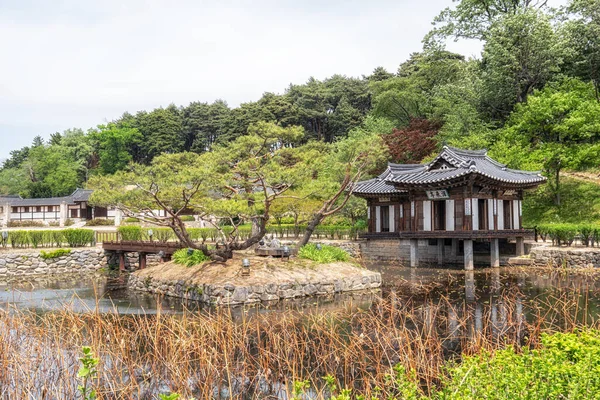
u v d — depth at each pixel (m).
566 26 48.59
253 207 25.03
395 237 37.50
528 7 49.09
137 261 39.34
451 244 35.66
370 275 25.27
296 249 26.50
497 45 46.59
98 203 23.22
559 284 23.64
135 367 11.58
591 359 6.76
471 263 30.48
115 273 35.78
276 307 20.19
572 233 31.00
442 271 30.48
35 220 74.19
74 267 36.56
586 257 28.61
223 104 105.19
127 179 23.16
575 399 6.04
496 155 40.62
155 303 22.17
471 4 54.25
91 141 101.69
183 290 23.25
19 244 38.19
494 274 28.22
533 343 12.27
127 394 9.84
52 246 39.28
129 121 99.88
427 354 11.55
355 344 11.62
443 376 8.68
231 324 14.07
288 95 88.56
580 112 39.69
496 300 19.95
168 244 31.08
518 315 14.98
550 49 45.62
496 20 50.66
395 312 16.45
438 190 32.41
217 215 23.95
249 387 10.67
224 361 11.41
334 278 24.00
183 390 9.95
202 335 11.79
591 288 22.22
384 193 37.62
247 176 25.62
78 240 39.62
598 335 8.71
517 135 43.50
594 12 48.72
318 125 81.94
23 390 9.39
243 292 21.23
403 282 26.45
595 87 50.94
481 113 50.94
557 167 41.72
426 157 44.62
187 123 98.38
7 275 34.06
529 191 41.97
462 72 55.75
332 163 42.25
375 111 60.38
